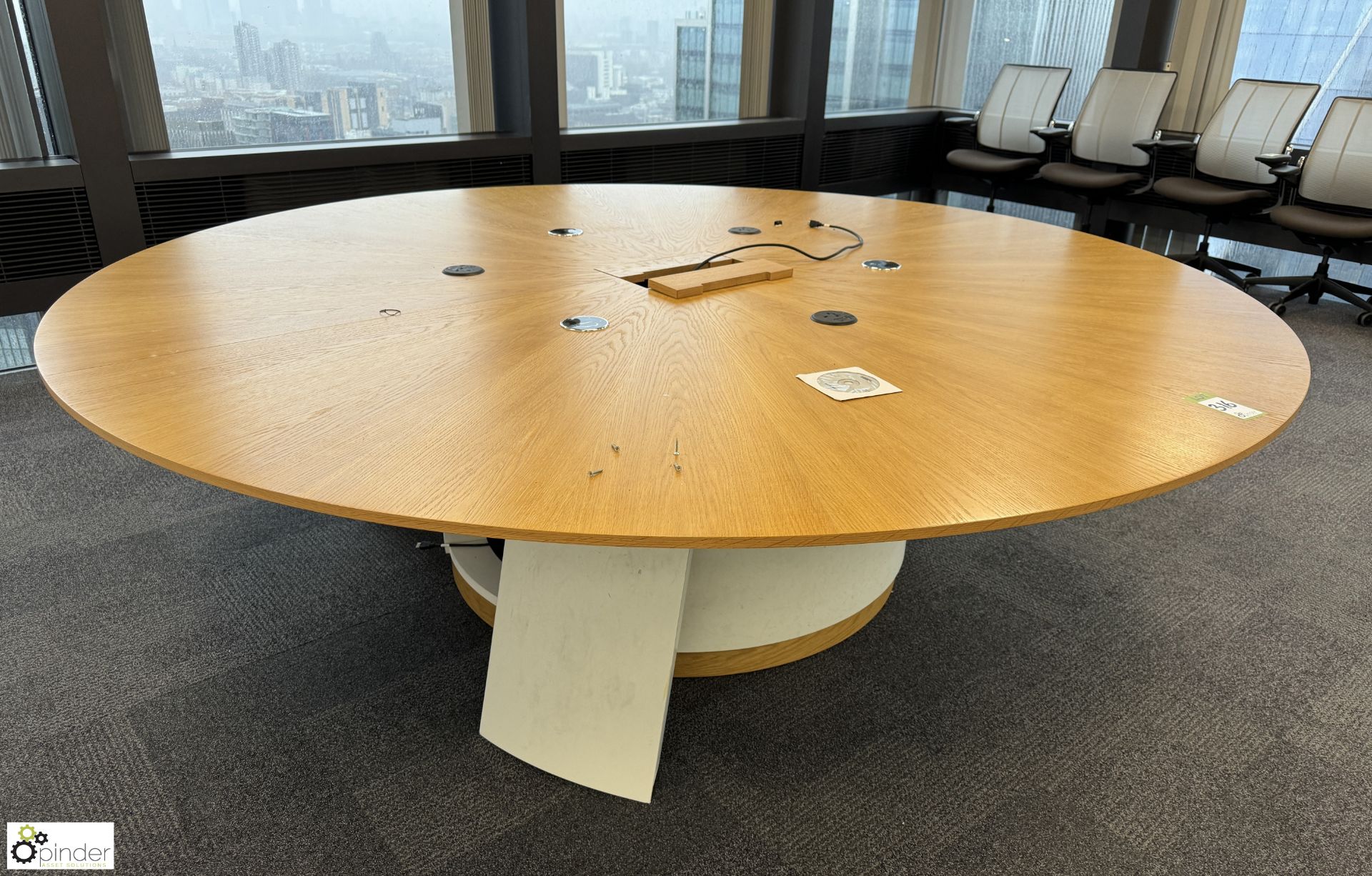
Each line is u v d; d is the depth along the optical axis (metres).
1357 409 3.70
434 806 1.74
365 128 4.85
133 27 4.05
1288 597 2.46
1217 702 2.06
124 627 2.22
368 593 2.38
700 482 1.32
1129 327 2.06
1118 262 2.67
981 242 2.89
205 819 1.70
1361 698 2.08
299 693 2.02
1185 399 1.66
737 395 1.63
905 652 2.20
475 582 2.20
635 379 1.70
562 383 1.67
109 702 1.98
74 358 1.75
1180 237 6.28
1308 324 4.74
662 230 2.96
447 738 1.91
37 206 3.73
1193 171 5.51
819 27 5.87
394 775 1.81
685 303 2.18
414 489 1.28
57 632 2.19
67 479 2.92
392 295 2.18
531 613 1.80
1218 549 2.69
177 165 3.99
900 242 2.86
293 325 1.95
